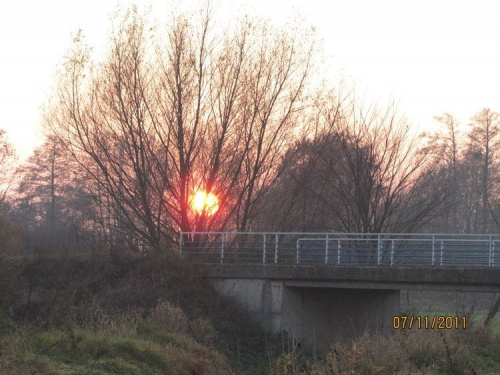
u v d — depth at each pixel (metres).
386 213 40.00
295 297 30.34
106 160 40.34
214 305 28.98
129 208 44.25
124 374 16.50
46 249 33.88
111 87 38.50
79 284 29.48
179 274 30.02
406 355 20.19
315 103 40.56
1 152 65.88
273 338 29.14
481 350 22.70
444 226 77.62
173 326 24.31
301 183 40.50
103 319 21.77
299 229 41.69
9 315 21.11
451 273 27.73
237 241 36.50
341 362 17.31
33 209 90.75
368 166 40.03
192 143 37.75
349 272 28.88
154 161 38.34
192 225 38.44
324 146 40.38
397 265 28.89
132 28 38.69
